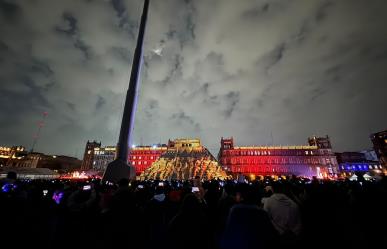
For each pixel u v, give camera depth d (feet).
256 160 297.53
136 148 330.54
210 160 244.83
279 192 16.03
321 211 25.68
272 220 14.73
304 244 22.13
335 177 278.05
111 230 15.05
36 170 184.75
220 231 19.15
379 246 21.39
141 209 26.68
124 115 80.89
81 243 21.59
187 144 308.19
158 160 250.16
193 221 12.92
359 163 298.15
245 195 12.02
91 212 23.85
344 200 29.17
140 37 93.61
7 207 20.65
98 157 335.67
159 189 32.55
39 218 22.25
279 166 292.40
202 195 30.78
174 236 12.78
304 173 287.07
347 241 22.43
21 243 20.40
